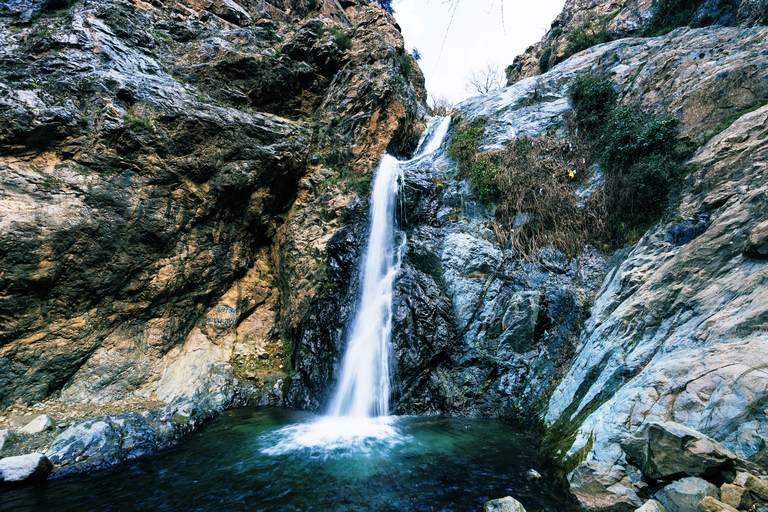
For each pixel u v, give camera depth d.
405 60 17.84
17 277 6.95
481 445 6.47
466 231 11.52
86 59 8.95
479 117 15.45
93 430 6.31
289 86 13.12
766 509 2.94
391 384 8.61
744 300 4.56
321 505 4.57
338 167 13.02
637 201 9.25
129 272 8.52
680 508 3.34
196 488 5.05
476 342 9.16
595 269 9.37
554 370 8.03
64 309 7.66
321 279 10.53
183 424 7.39
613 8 21.11
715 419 3.78
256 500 4.71
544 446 6.19
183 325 9.51
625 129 10.60
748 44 9.78
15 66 8.31
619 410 4.70
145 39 10.69
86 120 8.34
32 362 7.20
